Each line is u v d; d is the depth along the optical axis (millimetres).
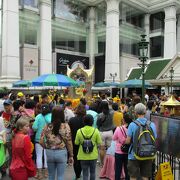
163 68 31359
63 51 40750
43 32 37094
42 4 37281
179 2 46656
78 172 7648
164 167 5953
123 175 7488
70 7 42781
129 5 45812
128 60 45156
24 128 5418
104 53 43875
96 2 44406
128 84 22562
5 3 32562
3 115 7676
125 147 6590
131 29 47094
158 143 6418
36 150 7945
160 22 49156
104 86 31312
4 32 32562
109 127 8078
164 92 27719
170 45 46094
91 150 6348
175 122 5871
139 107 5762
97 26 45750
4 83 31359
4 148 6668
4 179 7344
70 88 19828
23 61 35062
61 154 5738
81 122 7453
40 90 26875
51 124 5789
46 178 8000
